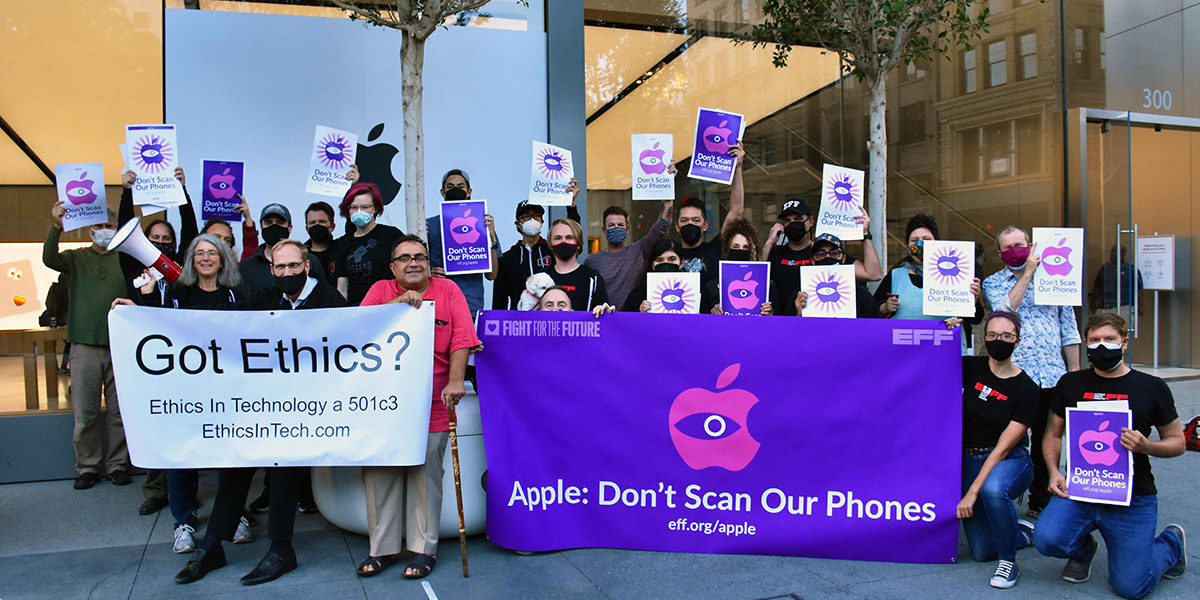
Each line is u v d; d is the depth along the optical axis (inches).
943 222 355.6
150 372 156.3
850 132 344.2
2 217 248.4
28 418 232.2
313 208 228.1
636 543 172.6
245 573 160.1
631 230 311.4
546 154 227.8
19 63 259.6
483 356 171.9
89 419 225.6
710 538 171.0
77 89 264.8
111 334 154.8
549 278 194.7
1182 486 223.3
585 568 161.6
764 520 170.4
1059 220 368.8
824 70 339.0
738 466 171.2
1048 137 366.9
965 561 169.6
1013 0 361.4
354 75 275.4
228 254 173.5
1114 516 148.6
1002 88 362.0
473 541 178.1
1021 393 163.5
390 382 158.1
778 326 172.6
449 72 284.4
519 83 292.7
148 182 216.1
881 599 147.6
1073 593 151.3
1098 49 373.1
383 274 208.5
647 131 313.0
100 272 224.5
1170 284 400.8
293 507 161.2
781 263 225.0
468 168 286.8
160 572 160.6
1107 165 374.3
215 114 264.1
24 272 240.8
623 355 173.2
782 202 332.8
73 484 228.4
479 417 175.8
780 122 331.9
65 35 257.0
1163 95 386.9
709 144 235.5
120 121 273.7
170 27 261.0
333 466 168.2
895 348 171.8
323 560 167.6
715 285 209.0
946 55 354.9
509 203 292.5
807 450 170.6
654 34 313.3
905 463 169.6
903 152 350.6
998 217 361.4
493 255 233.1
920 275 209.8
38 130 269.9
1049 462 159.8
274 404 158.2
